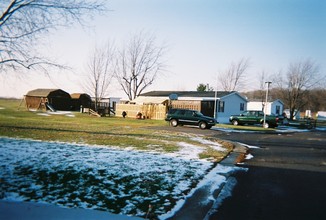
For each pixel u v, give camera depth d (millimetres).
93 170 7523
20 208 4863
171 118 24703
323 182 7496
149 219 4734
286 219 5004
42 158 8523
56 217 4574
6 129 14945
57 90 48719
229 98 37312
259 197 6168
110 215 4789
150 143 12844
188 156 10258
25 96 47750
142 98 37750
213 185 6910
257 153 12039
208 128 23828
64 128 17391
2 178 6449
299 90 49312
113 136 14664
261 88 52531
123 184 6539
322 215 5215
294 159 10852
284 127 31312
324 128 34406
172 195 6020
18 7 10312
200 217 4984
